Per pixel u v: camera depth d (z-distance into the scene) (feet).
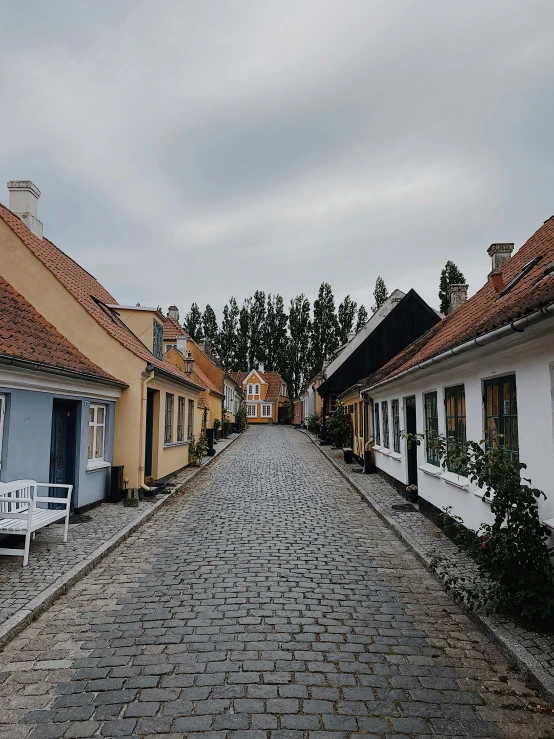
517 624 15.10
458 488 24.67
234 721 10.77
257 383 210.59
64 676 12.63
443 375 27.45
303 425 172.35
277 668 13.01
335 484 47.65
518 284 26.40
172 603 17.54
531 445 17.17
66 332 37.86
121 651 13.94
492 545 15.67
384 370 52.42
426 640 14.75
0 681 12.43
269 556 23.56
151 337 49.06
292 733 10.37
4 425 23.77
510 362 18.83
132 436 37.81
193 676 12.59
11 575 19.63
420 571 21.38
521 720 10.91
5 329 27.43
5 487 21.98
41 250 41.11
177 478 49.06
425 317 76.23
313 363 242.17
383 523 30.89
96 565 22.12
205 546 25.35
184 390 54.75
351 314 242.17
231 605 17.35
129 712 11.08
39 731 10.45
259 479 50.42
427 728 10.60
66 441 31.91
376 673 12.82
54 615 16.55
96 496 34.35
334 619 16.21
